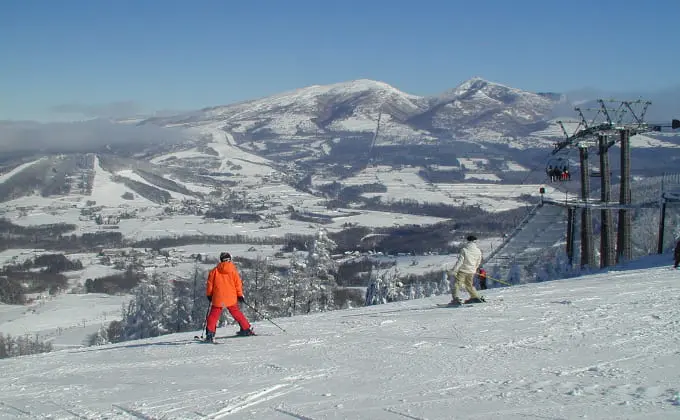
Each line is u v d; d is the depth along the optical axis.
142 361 9.99
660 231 33.12
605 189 37.41
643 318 10.83
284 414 6.04
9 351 59.81
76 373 9.22
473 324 11.52
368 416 5.77
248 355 9.77
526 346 9.02
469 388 6.69
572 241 39.28
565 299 14.19
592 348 8.52
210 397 6.93
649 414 5.35
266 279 45.38
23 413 6.66
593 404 5.75
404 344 9.87
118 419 6.20
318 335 11.52
